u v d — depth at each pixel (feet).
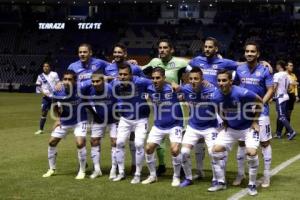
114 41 170.91
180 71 33.12
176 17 174.19
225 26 168.86
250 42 30.50
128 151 42.14
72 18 179.22
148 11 175.42
